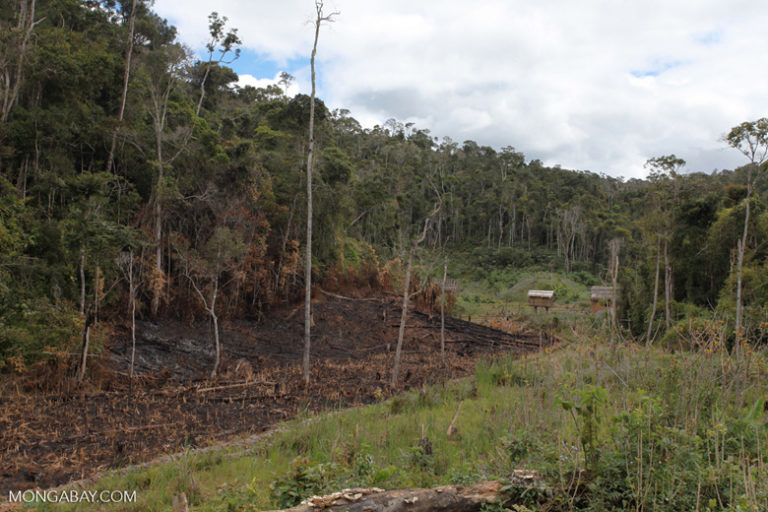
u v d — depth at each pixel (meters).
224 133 33.94
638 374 9.56
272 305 25.88
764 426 6.64
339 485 5.37
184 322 21.62
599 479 4.59
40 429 11.20
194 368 18.22
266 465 8.45
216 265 18.56
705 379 7.18
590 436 4.90
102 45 24.55
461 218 80.19
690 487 4.54
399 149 78.50
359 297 31.12
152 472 8.43
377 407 12.40
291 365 20.02
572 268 66.62
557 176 90.94
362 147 76.81
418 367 20.91
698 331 8.72
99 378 15.07
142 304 20.80
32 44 20.19
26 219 16.55
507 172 89.75
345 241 34.50
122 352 17.80
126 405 13.45
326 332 25.17
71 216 15.95
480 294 56.69
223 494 6.11
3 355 13.38
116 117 22.42
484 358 20.25
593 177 100.50
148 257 20.89
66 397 13.52
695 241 29.92
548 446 5.43
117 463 9.51
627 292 32.44
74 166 21.30
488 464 6.54
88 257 15.40
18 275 15.75
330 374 18.94
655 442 4.83
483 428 9.05
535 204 76.94
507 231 80.12
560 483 4.63
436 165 81.94
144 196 22.94
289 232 27.20
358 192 34.56
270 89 53.38
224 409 13.73
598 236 70.50
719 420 6.11
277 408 14.05
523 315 38.12
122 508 7.01
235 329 22.72
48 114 19.47
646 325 28.92
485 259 69.94
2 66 18.75
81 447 10.35
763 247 26.75
